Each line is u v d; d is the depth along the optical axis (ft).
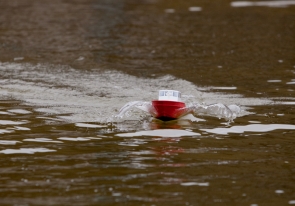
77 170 48.29
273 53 110.42
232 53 110.01
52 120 64.95
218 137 59.77
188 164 50.52
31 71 90.27
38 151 53.67
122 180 46.06
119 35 129.08
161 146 55.93
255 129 62.95
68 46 114.01
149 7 182.91
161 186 44.83
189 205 41.11
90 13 164.96
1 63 96.02
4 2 187.42
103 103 72.49
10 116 66.28
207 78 88.58
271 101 75.46
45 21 148.46
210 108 70.38
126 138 58.39
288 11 173.78
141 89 79.87
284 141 58.59
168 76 88.84
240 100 75.66
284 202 42.09
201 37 128.06
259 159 52.42
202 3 195.00
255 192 43.98
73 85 81.51
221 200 42.27
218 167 49.93
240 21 152.56
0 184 44.83
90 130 61.26
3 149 54.08
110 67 94.99
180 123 64.90
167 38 126.41
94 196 42.45
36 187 44.29
